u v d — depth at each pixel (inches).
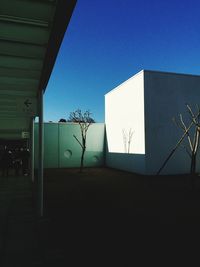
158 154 743.1
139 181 630.5
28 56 249.8
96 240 233.9
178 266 184.2
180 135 762.2
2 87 349.7
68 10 160.7
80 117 1026.1
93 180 653.3
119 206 367.9
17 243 226.8
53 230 261.9
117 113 919.0
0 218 307.1
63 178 696.4
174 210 342.6
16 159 785.6
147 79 743.7
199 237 242.1
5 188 526.6
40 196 316.2
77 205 375.2
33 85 340.2
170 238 239.6
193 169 484.7
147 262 189.9
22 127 747.4
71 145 1016.9
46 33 209.5
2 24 196.5
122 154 882.8
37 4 174.2
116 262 190.2
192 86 785.6
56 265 185.2
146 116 739.4
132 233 253.1
